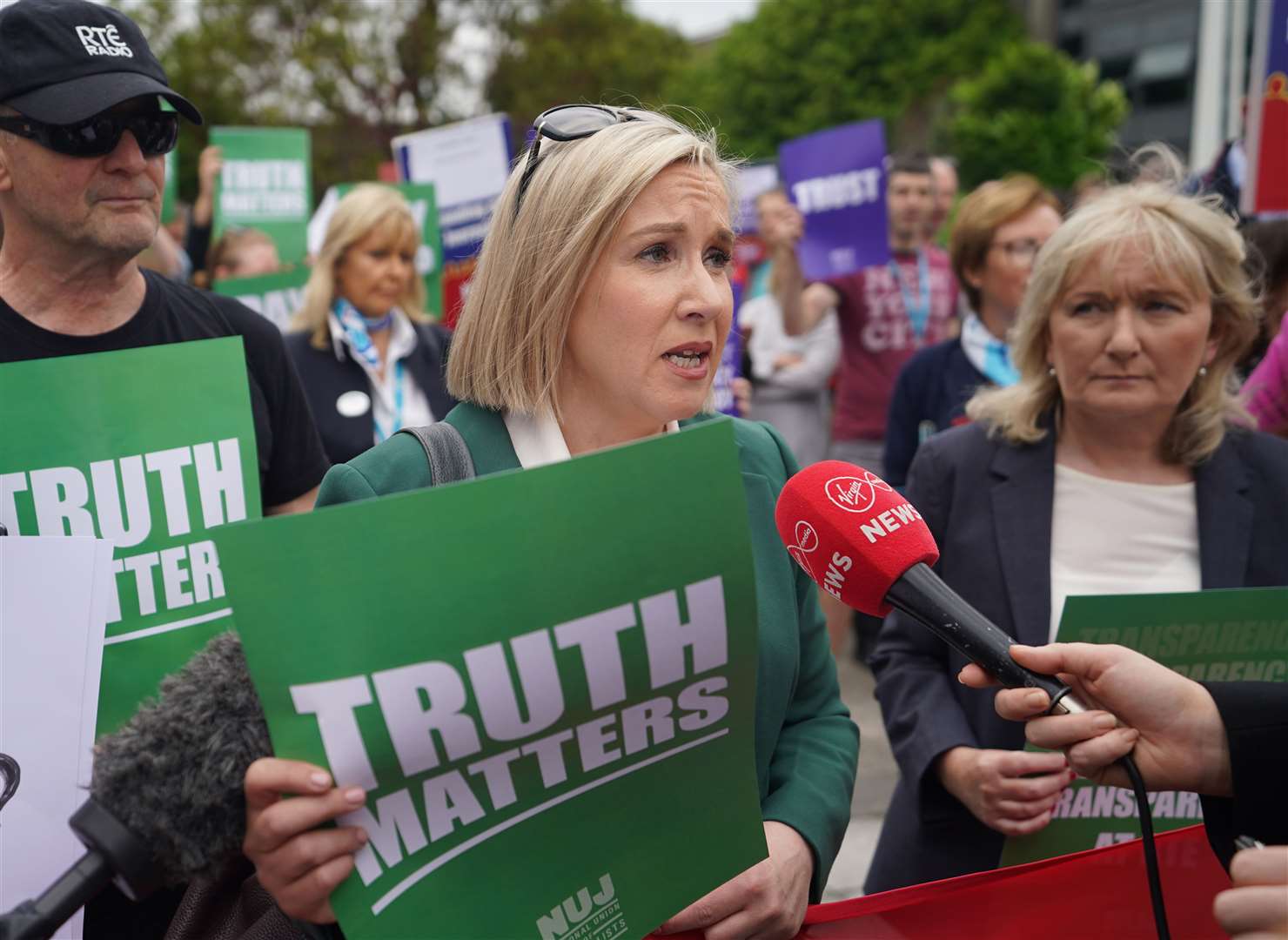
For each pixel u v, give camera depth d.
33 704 1.43
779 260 5.74
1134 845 1.65
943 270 5.68
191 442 1.74
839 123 27.47
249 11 23.67
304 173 6.26
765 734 1.61
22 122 1.80
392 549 1.10
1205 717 1.39
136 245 1.91
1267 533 2.05
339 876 1.14
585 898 1.25
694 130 1.65
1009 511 2.13
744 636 1.26
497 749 1.17
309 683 1.10
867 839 3.96
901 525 1.50
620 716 1.22
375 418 3.78
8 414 1.62
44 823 1.42
